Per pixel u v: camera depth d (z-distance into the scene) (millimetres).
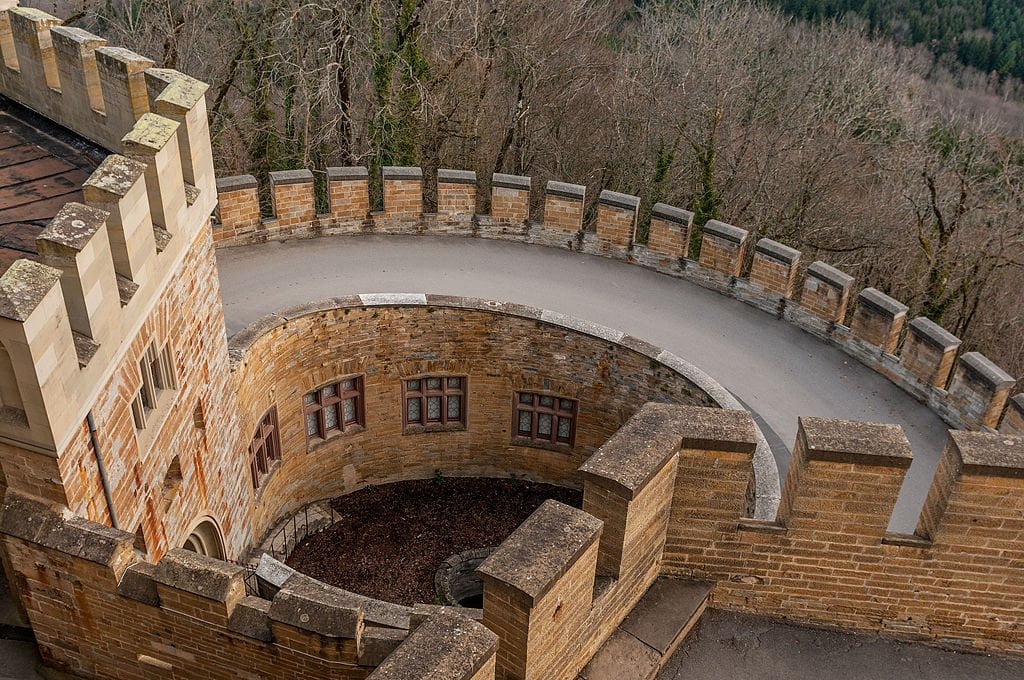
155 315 11383
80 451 9516
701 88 31312
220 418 14914
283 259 20359
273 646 9812
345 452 20500
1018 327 29609
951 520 10070
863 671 10695
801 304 19344
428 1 27859
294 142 30234
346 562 19562
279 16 26844
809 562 10703
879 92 31719
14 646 11094
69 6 28750
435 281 20234
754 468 14906
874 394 17781
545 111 32469
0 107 14875
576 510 9102
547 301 20031
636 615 10688
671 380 17922
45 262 8953
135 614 10031
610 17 36594
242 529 16906
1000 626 10828
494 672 8320
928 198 29391
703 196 29609
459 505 21156
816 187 31141
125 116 13234
